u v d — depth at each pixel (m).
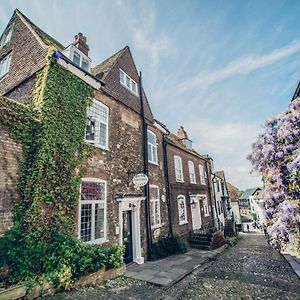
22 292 4.83
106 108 9.60
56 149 6.76
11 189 5.76
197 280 7.28
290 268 8.43
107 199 8.47
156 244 11.23
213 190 23.03
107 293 5.62
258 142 6.74
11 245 5.30
